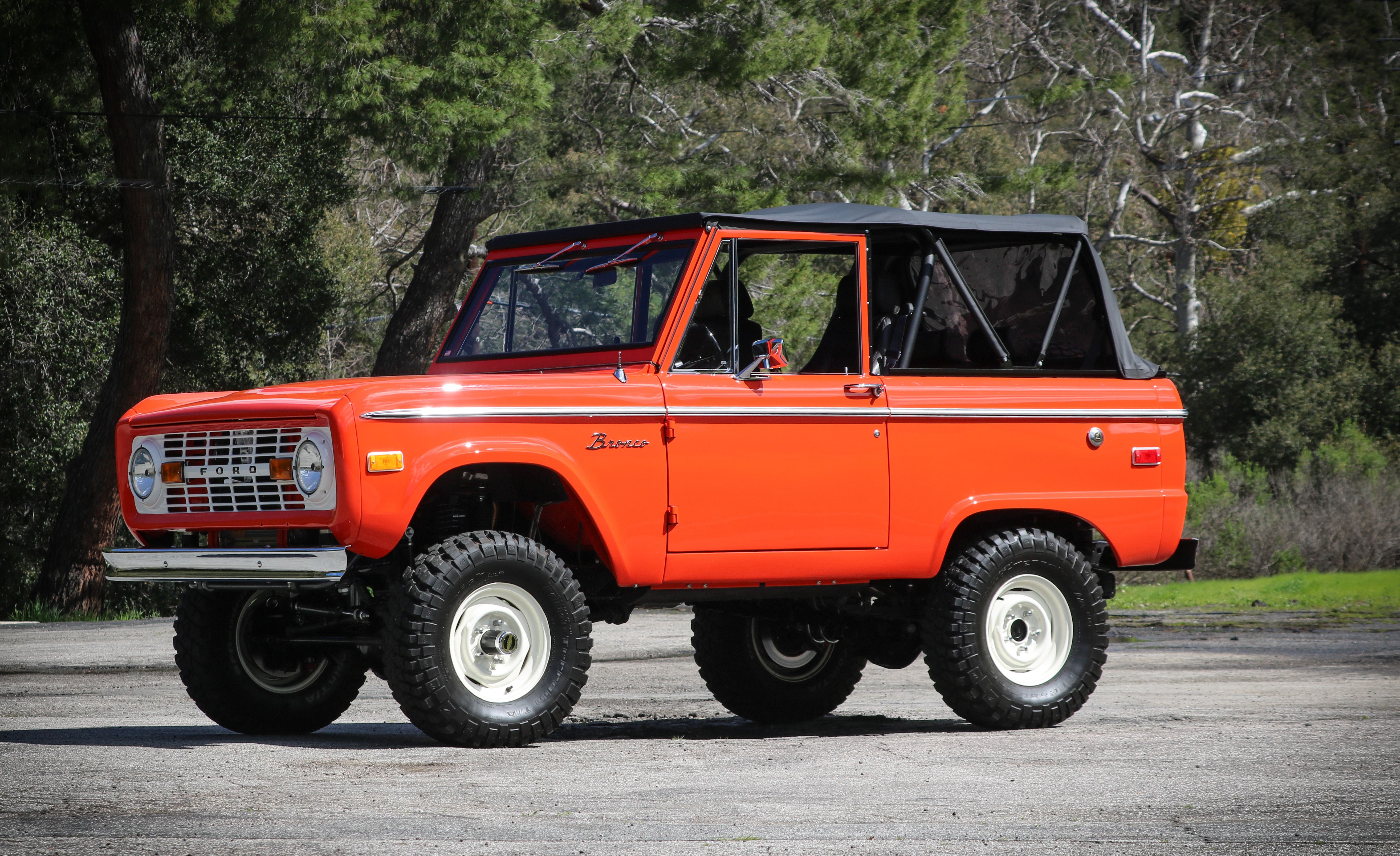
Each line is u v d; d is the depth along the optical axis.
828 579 11.09
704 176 43.28
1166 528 12.45
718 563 10.59
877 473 11.16
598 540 10.15
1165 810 7.71
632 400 10.25
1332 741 10.54
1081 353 12.59
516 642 10.02
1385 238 67.69
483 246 60.78
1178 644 21.72
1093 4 70.12
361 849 6.59
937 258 11.85
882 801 7.95
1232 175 72.25
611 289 11.21
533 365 11.47
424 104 34.09
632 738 11.15
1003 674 11.62
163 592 46.62
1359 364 59.09
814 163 43.44
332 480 9.39
